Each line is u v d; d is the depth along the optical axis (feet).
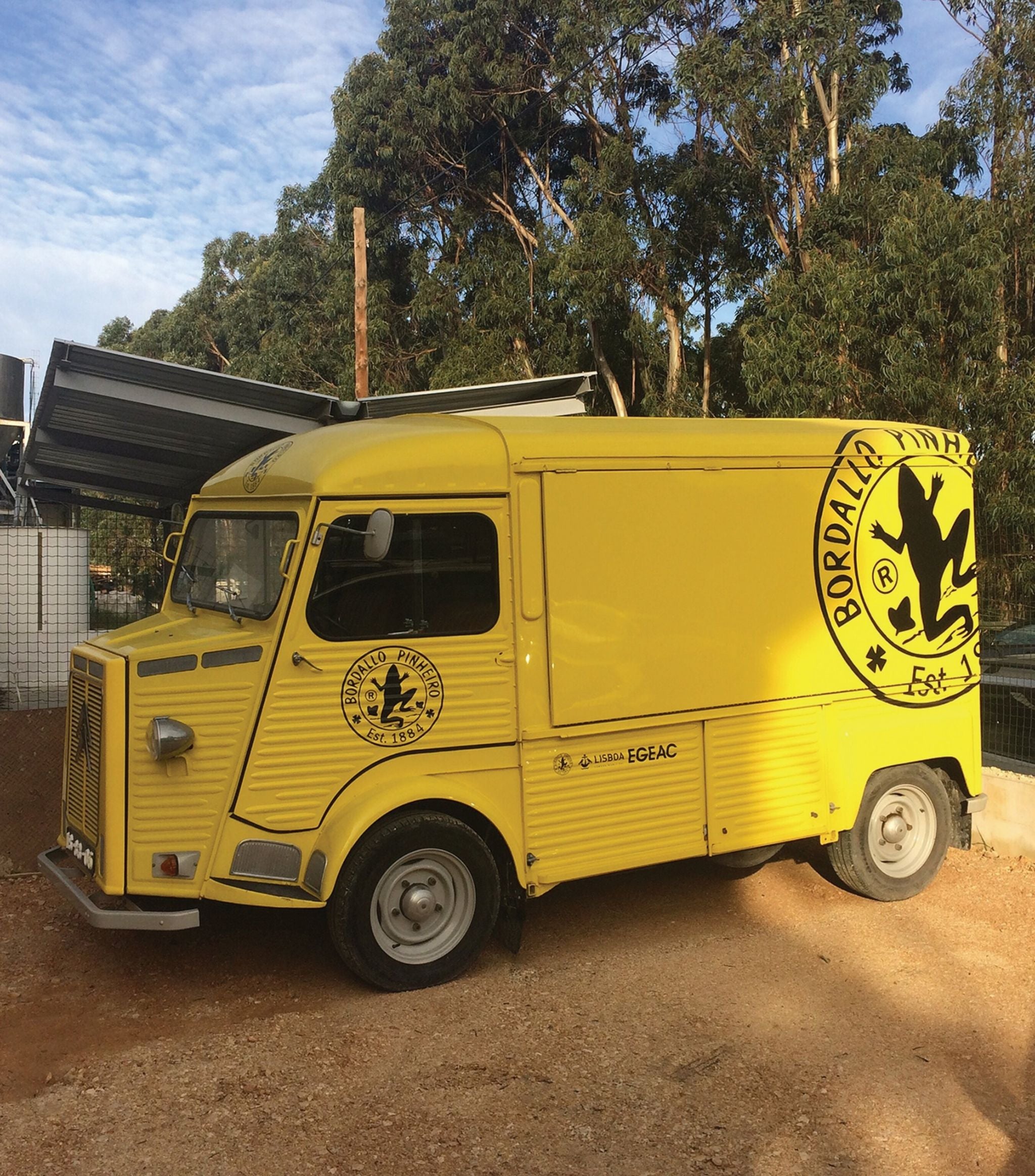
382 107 71.61
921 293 45.19
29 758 22.84
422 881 16.01
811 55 57.77
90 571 30.07
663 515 17.52
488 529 16.24
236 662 14.97
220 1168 11.26
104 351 24.79
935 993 15.92
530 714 16.39
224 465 35.24
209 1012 15.19
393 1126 12.10
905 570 20.16
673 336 68.54
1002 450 42.57
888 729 19.71
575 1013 15.15
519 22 68.95
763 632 18.47
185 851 14.76
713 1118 12.35
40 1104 12.53
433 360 74.90
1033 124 54.13
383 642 15.49
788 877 21.62
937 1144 11.86
